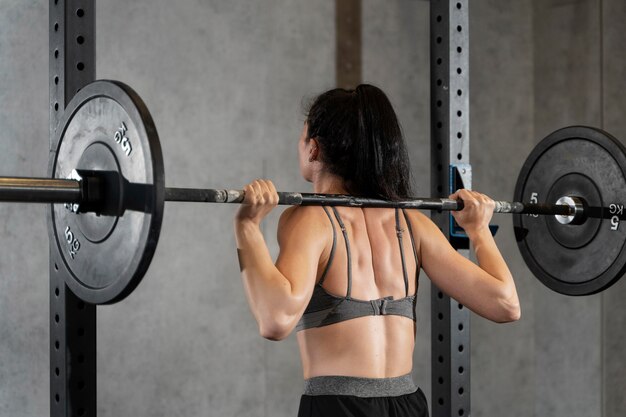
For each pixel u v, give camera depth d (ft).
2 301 10.11
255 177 11.46
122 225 5.65
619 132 13.47
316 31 12.01
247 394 11.34
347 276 6.33
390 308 6.45
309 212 6.40
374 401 6.19
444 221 9.36
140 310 10.61
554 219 9.21
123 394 10.46
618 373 13.33
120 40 10.57
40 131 10.32
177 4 10.94
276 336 5.80
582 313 13.46
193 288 10.97
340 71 12.23
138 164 5.45
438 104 9.53
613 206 8.66
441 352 9.44
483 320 13.56
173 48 10.91
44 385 10.27
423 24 13.04
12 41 10.23
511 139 13.94
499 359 13.70
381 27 12.63
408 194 7.28
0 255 10.11
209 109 11.13
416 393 6.56
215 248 11.14
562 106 13.84
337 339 6.25
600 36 13.38
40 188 5.65
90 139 5.91
